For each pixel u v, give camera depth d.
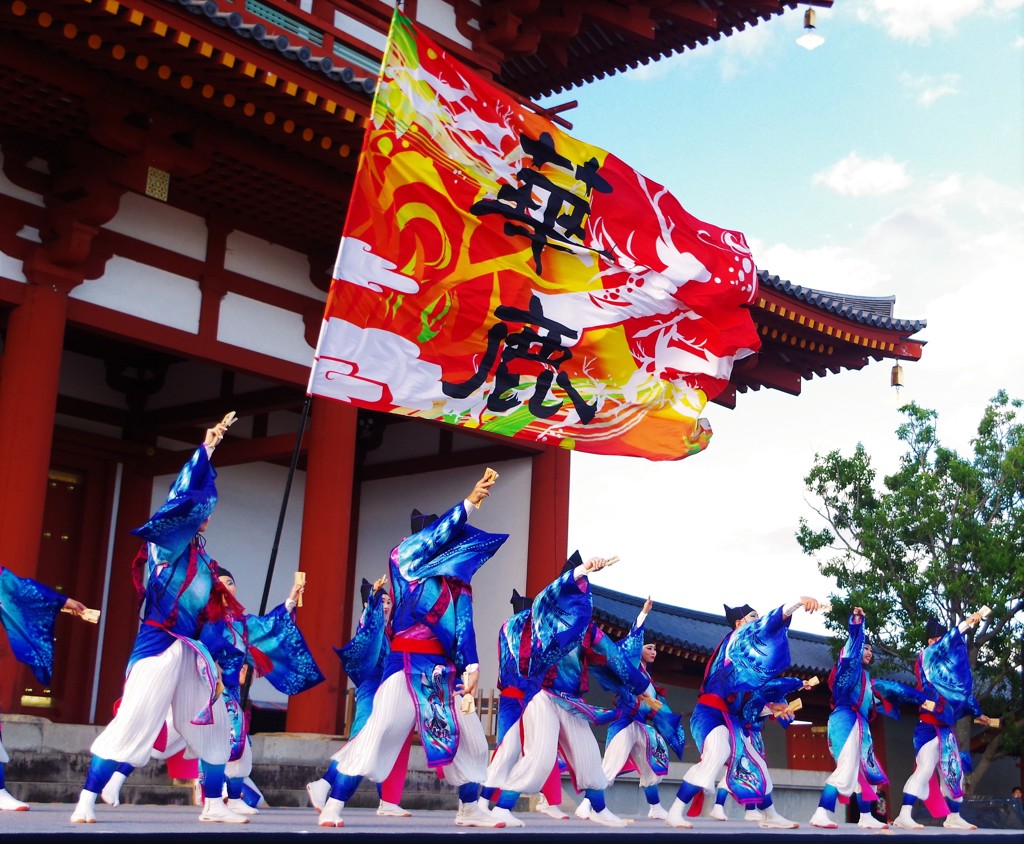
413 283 13.45
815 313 23.42
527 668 11.75
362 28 19.48
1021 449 28.88
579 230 15.36
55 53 14.27
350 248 12.83
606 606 28.45
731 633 14.52
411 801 16.38
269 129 15.77
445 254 13.87
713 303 16.59
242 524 22.19
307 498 17.78
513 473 22.05
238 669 11.23
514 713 11.92
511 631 11.99
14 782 13.28
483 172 14.40
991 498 29.67
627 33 23.08
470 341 14.08
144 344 16.69
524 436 14.61
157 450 21.22
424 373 13.48
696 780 13.94
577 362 15.23
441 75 14.17
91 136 15.15
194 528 8.80
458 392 13.82
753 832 11.00
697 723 14.27
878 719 34.56
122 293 16.33
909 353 24.77
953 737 16.00
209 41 14.00
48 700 19.45
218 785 9.45
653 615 30.41
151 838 6.78
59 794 13.59
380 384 13.03
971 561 29.09
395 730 9.50
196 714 8.92
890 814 34.19
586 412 15.25
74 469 20.58
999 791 36.75
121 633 20.39
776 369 25.69
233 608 9.60
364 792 15.95
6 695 14.39
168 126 15.36
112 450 20.80
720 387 16.83
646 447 15.94
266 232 18.09
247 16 14.57
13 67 14.06
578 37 24.55
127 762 8.41
